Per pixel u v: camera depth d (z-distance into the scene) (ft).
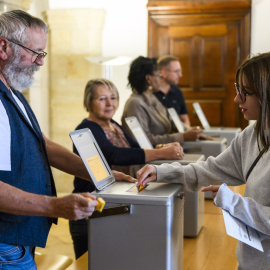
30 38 5.62
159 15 22.80
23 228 5.47
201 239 8.37
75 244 8.96
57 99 23.09
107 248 5.67
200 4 22.26
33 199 5.08
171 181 6.37
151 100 11.83
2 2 18.51
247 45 22.16
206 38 22.66
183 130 13.75
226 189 5.36
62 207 5.02
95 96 9.46
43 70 23.02
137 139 9.56
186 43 22.86
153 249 5.55
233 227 5.16
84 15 22.50
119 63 21.36
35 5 21.86
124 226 5.61
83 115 23.07
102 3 22.91
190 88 23.11
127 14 22.95
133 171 9.36
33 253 6.06
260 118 5.37
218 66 22.74
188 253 7.61
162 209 5.49
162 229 5.51
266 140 5.39
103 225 5.65
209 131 15.76
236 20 22.26
